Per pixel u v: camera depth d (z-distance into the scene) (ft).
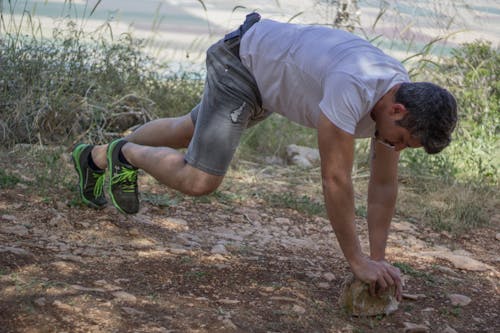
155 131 16.22
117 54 25.35
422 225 20.10
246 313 13.15
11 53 23.27
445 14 32.04
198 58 29.45
